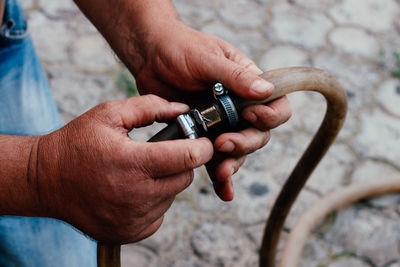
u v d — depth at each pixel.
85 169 0.46
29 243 0.64
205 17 1.48
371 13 1.54
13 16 0.66
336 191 1.07
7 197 0.47
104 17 0.61
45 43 1.37
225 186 0.55
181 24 0.58
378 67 1.38
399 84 1.34
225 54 0.57
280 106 0.53
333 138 0.62
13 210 0.49
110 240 0.50
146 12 0.59
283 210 0.74
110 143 0.46
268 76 0.52
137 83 0.63
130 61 0.62
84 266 0.67
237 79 0.51
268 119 0.52
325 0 1.57
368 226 1.07
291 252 0.96
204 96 0.59
